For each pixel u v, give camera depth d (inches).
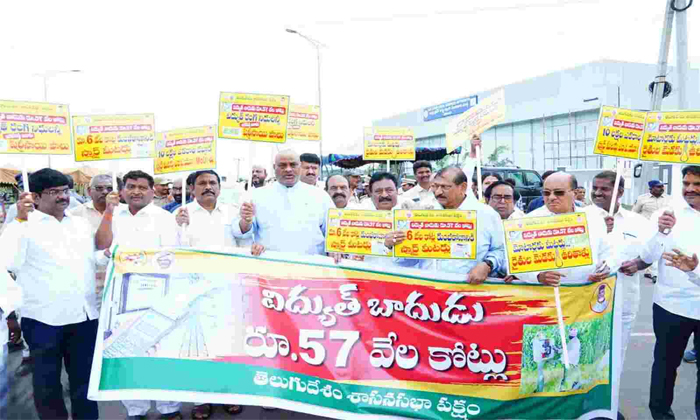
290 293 142.3
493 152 1685.5
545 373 136.7
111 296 140.3
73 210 172.2
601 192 159.6
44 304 131.6
